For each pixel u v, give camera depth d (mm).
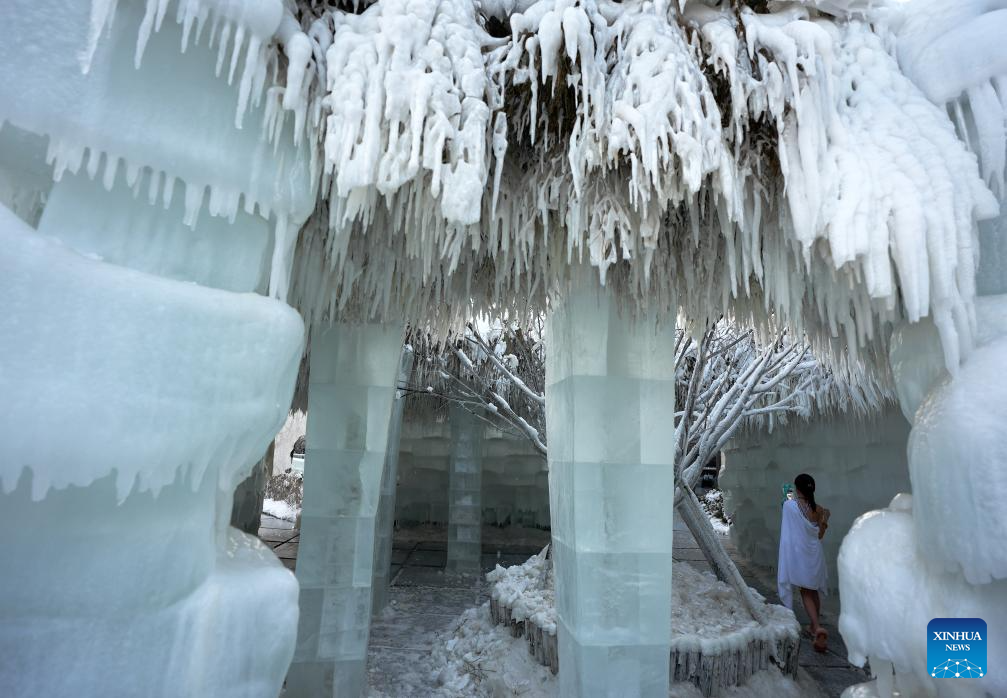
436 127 2424
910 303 2674
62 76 1984
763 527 10406
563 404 4160
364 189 2506
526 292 4336
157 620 2076
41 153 2080
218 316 2207
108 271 1973
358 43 2445
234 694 2209
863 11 2965
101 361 1883
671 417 3959
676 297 4008
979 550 2498
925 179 2674
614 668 3633
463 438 9594
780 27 2742
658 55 2543
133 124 2119
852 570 3203
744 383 6234
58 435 1778
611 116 2572
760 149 2918
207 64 2311
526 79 2668
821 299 3332
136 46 2135
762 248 3338
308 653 4207
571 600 3883
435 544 11516
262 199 2490
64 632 1925
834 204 2646
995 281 3045
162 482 2037
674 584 5746
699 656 4500
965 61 2799
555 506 4430
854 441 7996
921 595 2840
